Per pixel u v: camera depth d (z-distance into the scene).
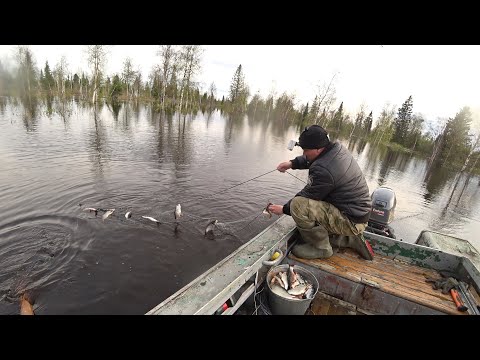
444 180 21.69
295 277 2.82
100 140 13.63
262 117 62.47
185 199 7.32
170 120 26.75
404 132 53.59
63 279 4.03
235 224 6.21
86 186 7.44
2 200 6.20
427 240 5.07
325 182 3.02
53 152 10.48
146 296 3.86
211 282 2.43
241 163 12.50
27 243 4.77
